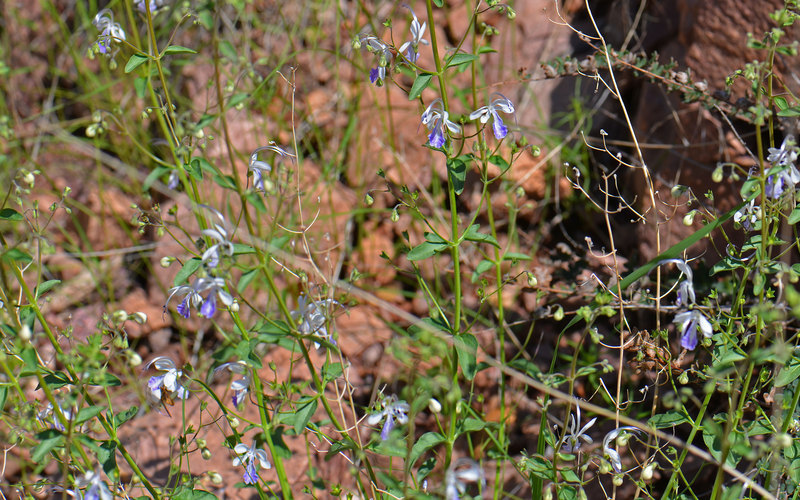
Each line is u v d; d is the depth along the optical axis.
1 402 0.49
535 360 0.62
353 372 0.63
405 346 0.50
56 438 0.49
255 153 0.50
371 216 0.69
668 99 0.62
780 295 0.50
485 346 0.63
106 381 0.49
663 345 0.58
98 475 0.48
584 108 0.68
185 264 0.48
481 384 0.61
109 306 0.68
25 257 0.49
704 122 0.61
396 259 0.68
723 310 0.51
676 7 0.64
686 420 0.49
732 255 0.49
